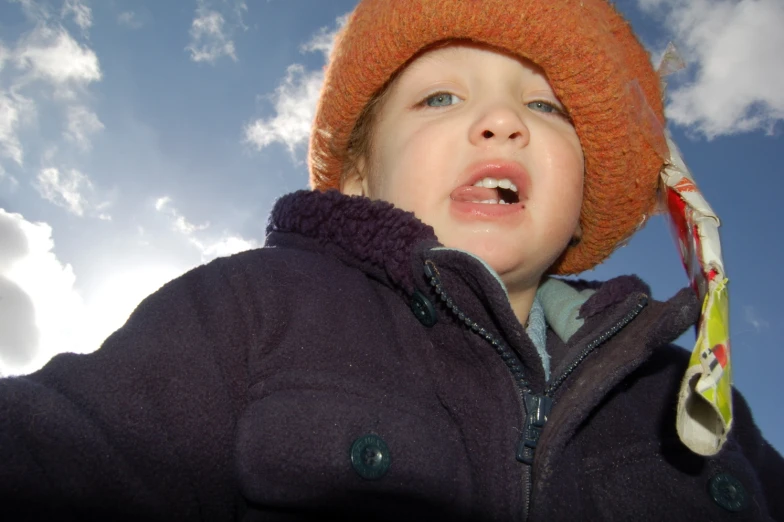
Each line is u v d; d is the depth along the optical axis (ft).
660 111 1.14
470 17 0.96
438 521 0.67
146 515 0.62
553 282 1.10
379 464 0.66
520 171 0.90
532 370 0.75
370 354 0.76
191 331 0.73
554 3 0.97
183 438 0.66
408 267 0.80
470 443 0.73
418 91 1.00
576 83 0.98
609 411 0.88
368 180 1.09
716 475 0.83
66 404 0.62
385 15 1.01
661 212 1.06
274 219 0.97
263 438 0.66
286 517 0.65
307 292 0.80
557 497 0.71
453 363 0.78
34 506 0.56
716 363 0.65
